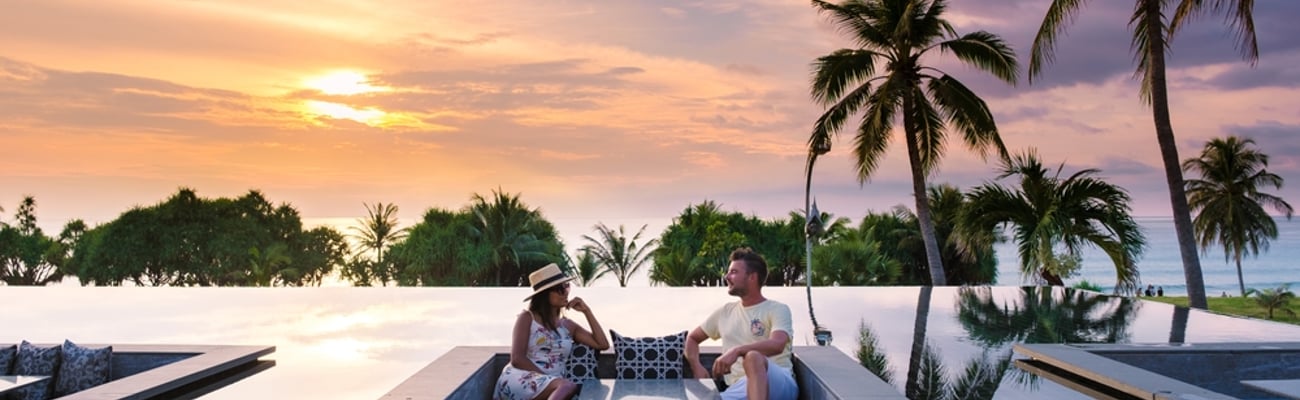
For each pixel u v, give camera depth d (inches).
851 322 390.3
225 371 258.4
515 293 556.1
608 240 1653.5
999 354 293.7
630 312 443.5
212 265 1957.4
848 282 1274.6
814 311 435.8
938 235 1348.4
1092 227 783.1
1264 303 2117.4
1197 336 341.7
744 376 199.6
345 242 2080.5
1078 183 780.6
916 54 849.5
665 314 434.3
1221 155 2251.5
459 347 223.8
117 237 1926.7
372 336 353.7
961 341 328.5
